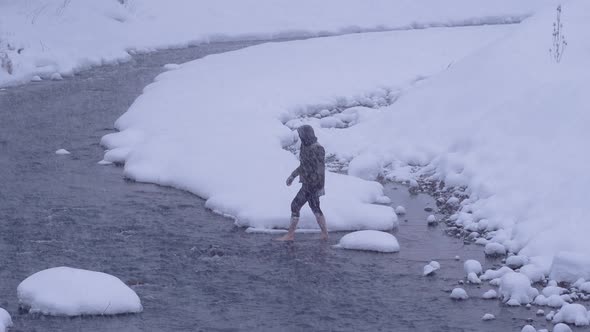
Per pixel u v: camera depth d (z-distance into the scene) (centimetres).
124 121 2812
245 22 5641
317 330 1262
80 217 1858
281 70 3672
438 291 1432
